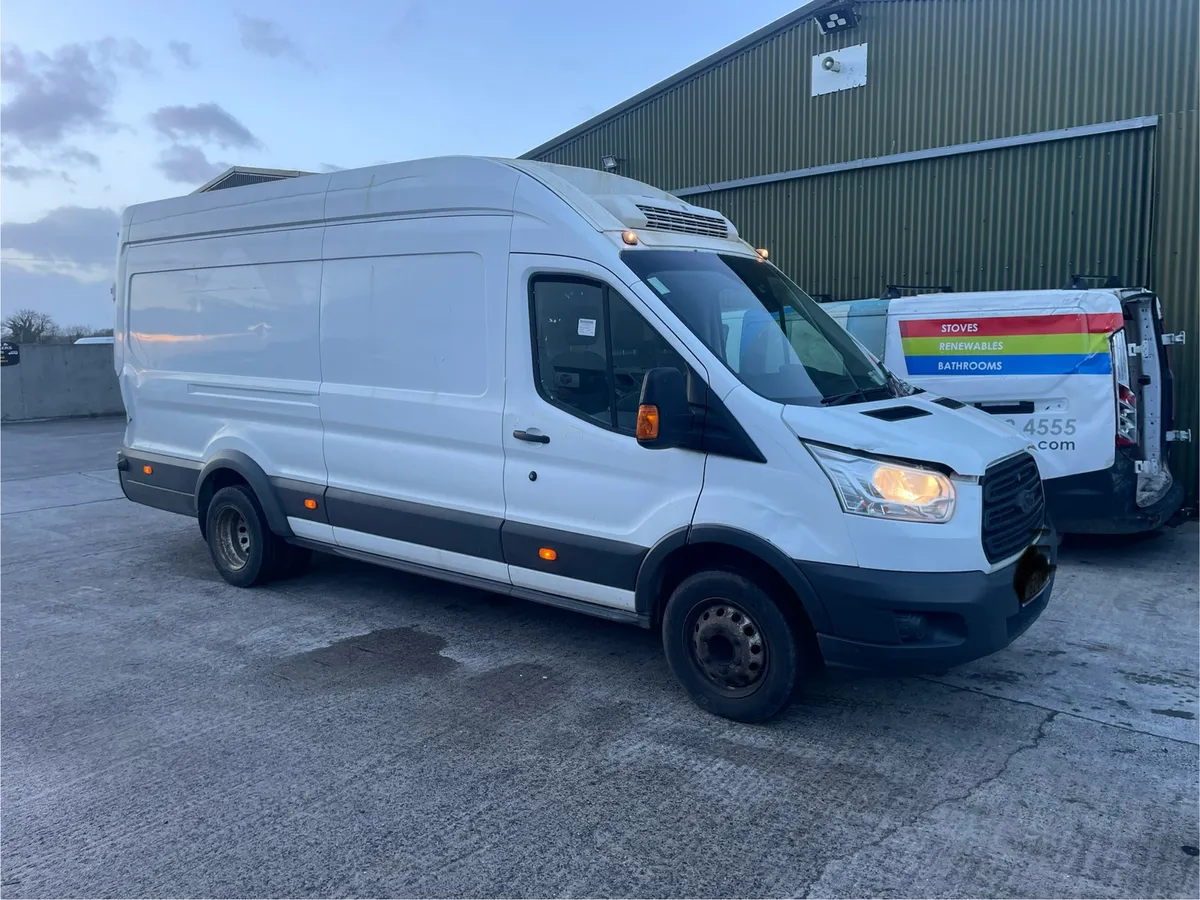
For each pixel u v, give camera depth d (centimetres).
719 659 448
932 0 1063
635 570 463
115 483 1252
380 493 583
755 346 460
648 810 368
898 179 1113
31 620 635
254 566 682
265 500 650
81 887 323
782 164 1214
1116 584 673
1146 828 350
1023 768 398
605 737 434
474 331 522
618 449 463
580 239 476
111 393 2567
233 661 544
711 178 1292
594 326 471
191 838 354
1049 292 714
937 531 392
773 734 434
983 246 1056
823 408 422
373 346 575
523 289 498
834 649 411
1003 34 1017
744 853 337
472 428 524
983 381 734
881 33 1106
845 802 372
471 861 334
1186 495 898
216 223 672
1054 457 712
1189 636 562
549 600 513
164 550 841
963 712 457
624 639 569
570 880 322
